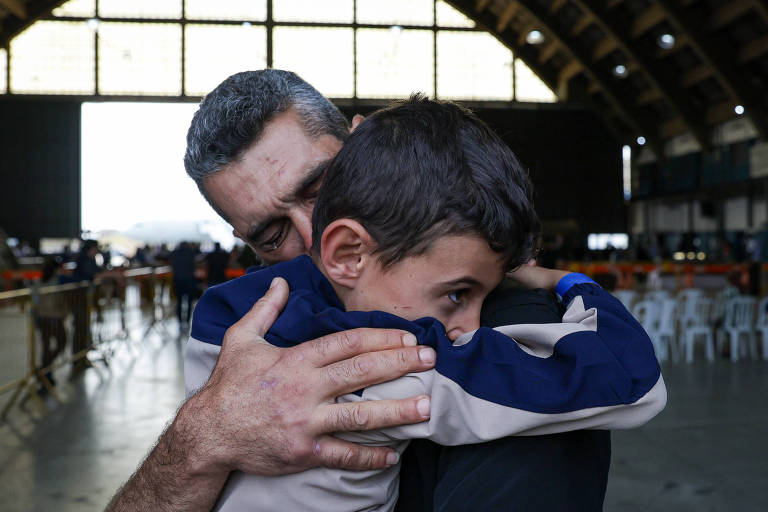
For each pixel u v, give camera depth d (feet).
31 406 16.75
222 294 2.58
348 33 72.33
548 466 1.97
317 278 2.43
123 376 20.65
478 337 2.01
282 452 2.06
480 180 1.94
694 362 22.27
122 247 85.71
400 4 72.95
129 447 13.32
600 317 2.13
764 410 15.69
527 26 72.74
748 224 66.03
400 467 2.25
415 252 1.98
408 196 1.95
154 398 17.63
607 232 82.79
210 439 2.15
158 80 72.18
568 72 75.87
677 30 61.36
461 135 2.00
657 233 82.38
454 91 75.36
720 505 10.00
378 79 73.26
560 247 57.11
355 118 3.38
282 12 71.41
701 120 69.51
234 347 2.29
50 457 12.69
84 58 71.82
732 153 68.64
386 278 2.07
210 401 2.19
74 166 77.15
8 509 10.20
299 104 3.00
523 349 2.08
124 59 71.77
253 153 2.93
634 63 67.41
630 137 83.15
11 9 64.85
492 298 2.39
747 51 56.75
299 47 71.97
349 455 2.02
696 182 74.64
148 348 26.61
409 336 2.06
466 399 1.96
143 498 2.33
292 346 2.27
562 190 82.02
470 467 1.99
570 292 2.63
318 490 2.08
